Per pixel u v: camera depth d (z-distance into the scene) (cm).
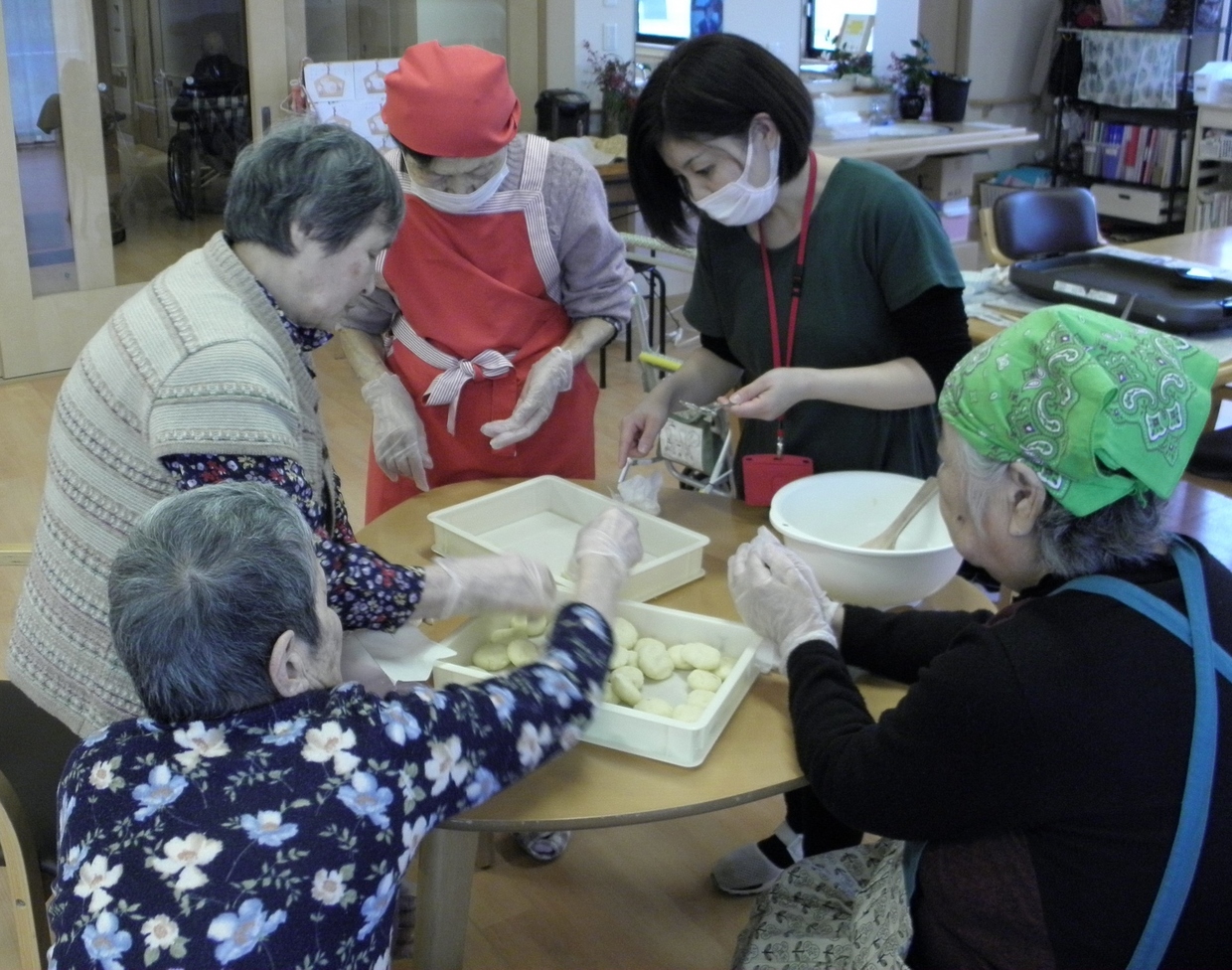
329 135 132
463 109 178
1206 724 104
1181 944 108
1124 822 106
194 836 97
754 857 222
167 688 102
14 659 150
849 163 179
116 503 134
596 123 563
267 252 132
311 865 98
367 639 142
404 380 211
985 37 693
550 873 227
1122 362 106
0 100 447
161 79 482
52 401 460
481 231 199
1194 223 642
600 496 188
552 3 533
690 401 206
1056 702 104
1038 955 112
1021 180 698
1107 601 108
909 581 155
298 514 109
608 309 212
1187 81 632
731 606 166
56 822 162
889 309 179
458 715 112
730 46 163
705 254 196
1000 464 112
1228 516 348
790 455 197
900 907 125
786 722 141
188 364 126
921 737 111
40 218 473
